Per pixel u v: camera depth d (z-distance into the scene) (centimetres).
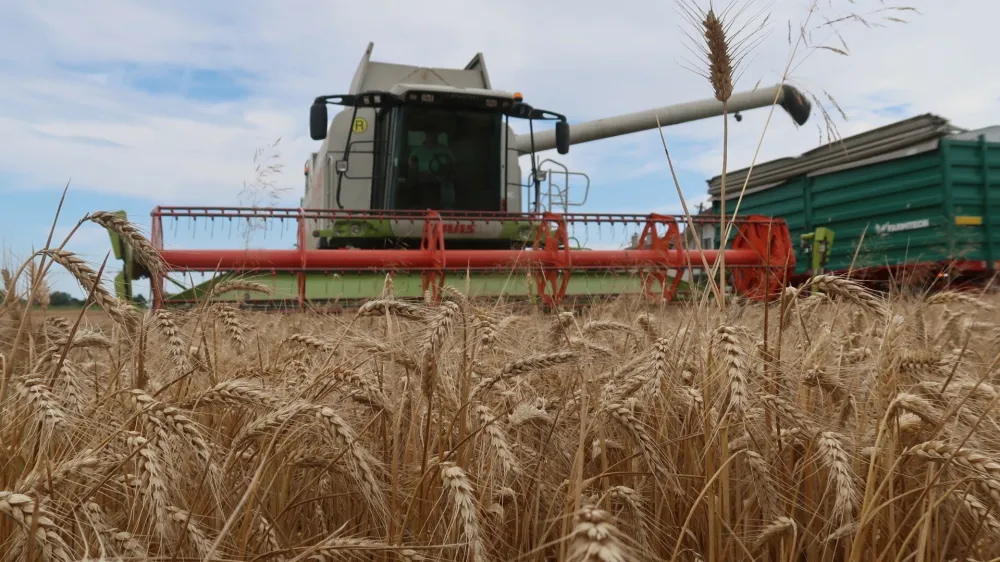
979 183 1648
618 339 391
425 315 258
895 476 253
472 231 1324
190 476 235
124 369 287
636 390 279
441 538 238
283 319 445
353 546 205
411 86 1301
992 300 498
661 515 272
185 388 275
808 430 265
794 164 2078
